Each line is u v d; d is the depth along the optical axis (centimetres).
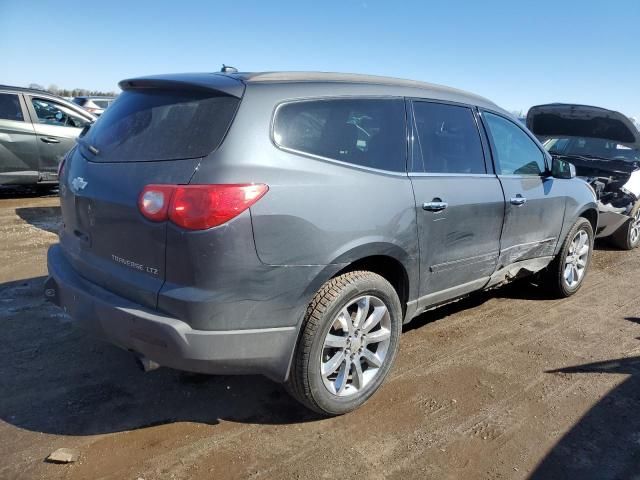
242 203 242
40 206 838
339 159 289
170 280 248
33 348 364
